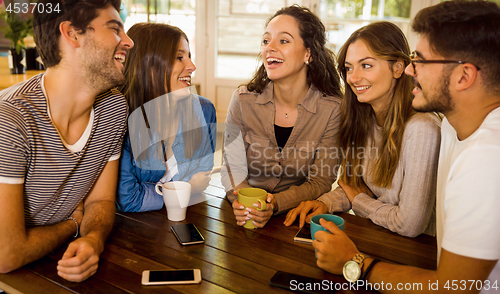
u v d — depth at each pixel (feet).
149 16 16.05
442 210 2.98
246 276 2.92
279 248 3.38
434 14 2.57
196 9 15.87
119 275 2.89
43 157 3.18
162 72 4.60
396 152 4.09
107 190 3.89
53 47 3.03
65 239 3.40
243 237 3.57
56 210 3.59
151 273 2.88
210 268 3.01
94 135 3.60
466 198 2.38
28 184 3.22
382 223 3.90
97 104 3.62
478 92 2.51
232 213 4.13
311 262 3.16
